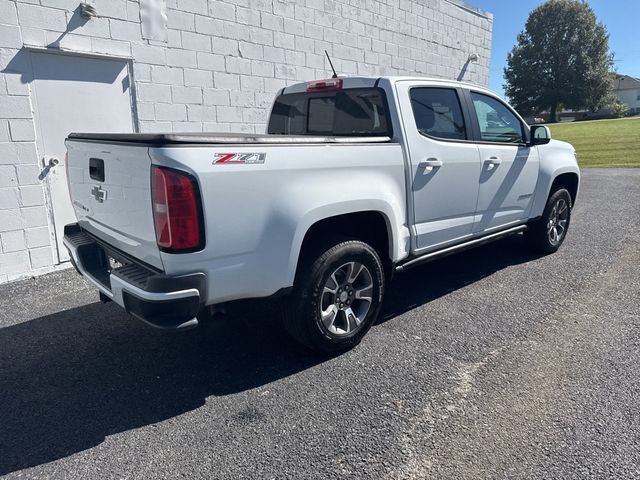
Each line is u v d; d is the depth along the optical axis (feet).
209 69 21.35
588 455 7.78
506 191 15.78
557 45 203.31
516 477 7.35
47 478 7.57
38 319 13.66
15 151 16.66
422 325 12.75
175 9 19.88
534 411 8.96
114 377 10.54
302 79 25.38
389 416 8.93
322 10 25.82
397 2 30.66
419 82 12.94
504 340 11.82
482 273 16.92
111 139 9.43
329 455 7.95
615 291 14.87
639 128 99.25
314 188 10.00
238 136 9.51
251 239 9.10
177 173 8.07
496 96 15.72
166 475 7.58
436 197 13.08
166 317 8.52
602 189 35.88
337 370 10.61
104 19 17.92
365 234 12.23
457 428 8.54
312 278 10.30
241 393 9.82
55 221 18.02
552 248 19.03
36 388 10.13
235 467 7.72
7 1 15.75
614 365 10.52
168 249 8.29
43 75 16.89
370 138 11.38
